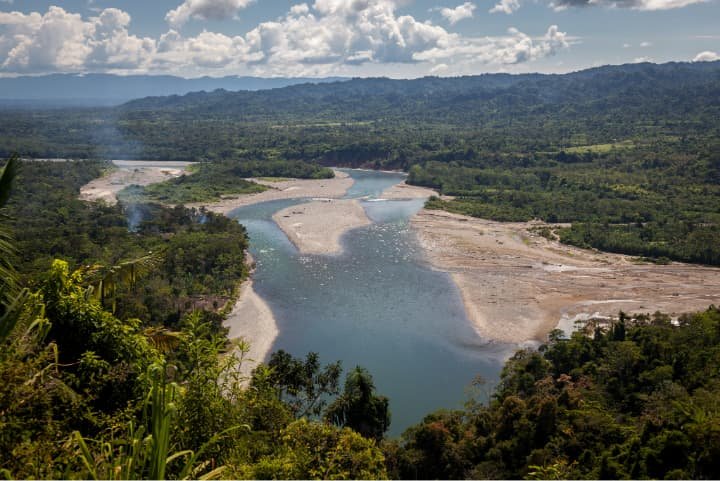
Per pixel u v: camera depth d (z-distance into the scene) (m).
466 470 36.75
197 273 77.56
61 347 16.61
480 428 41.78
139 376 15.09
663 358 48.84
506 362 53.44
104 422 12.95
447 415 42.62
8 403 10.48
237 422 15.16
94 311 17.20
